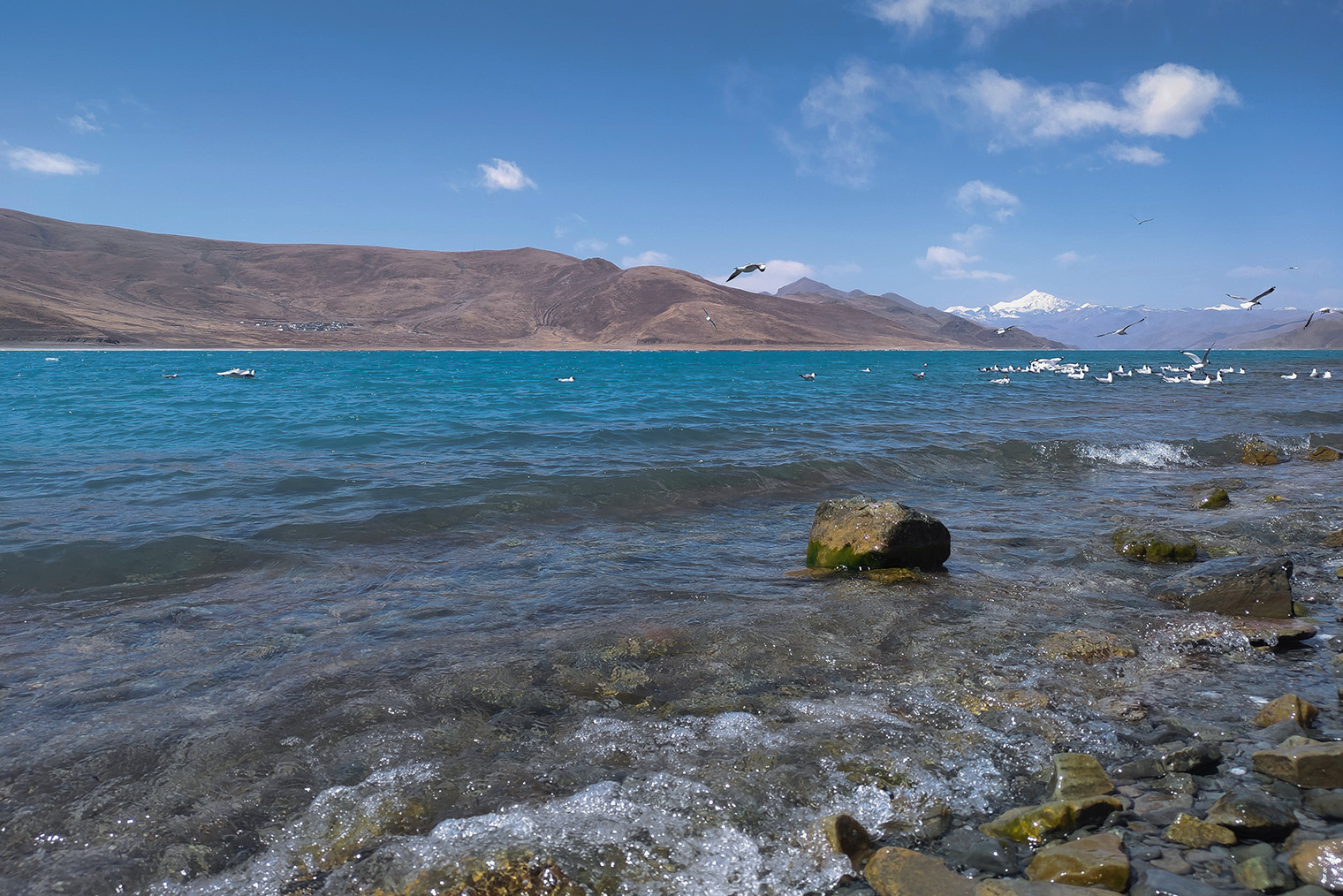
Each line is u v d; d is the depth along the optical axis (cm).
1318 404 3184
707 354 17975
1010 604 760
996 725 512
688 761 464
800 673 592
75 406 2781
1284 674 607
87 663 602
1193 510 1206
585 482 1298
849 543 867
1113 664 618
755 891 357
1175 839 385
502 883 347
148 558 880
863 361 12850
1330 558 935
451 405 2964
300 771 451
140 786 432
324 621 698
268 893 352
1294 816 403
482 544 980
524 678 576
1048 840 389
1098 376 5725
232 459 1566
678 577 843
